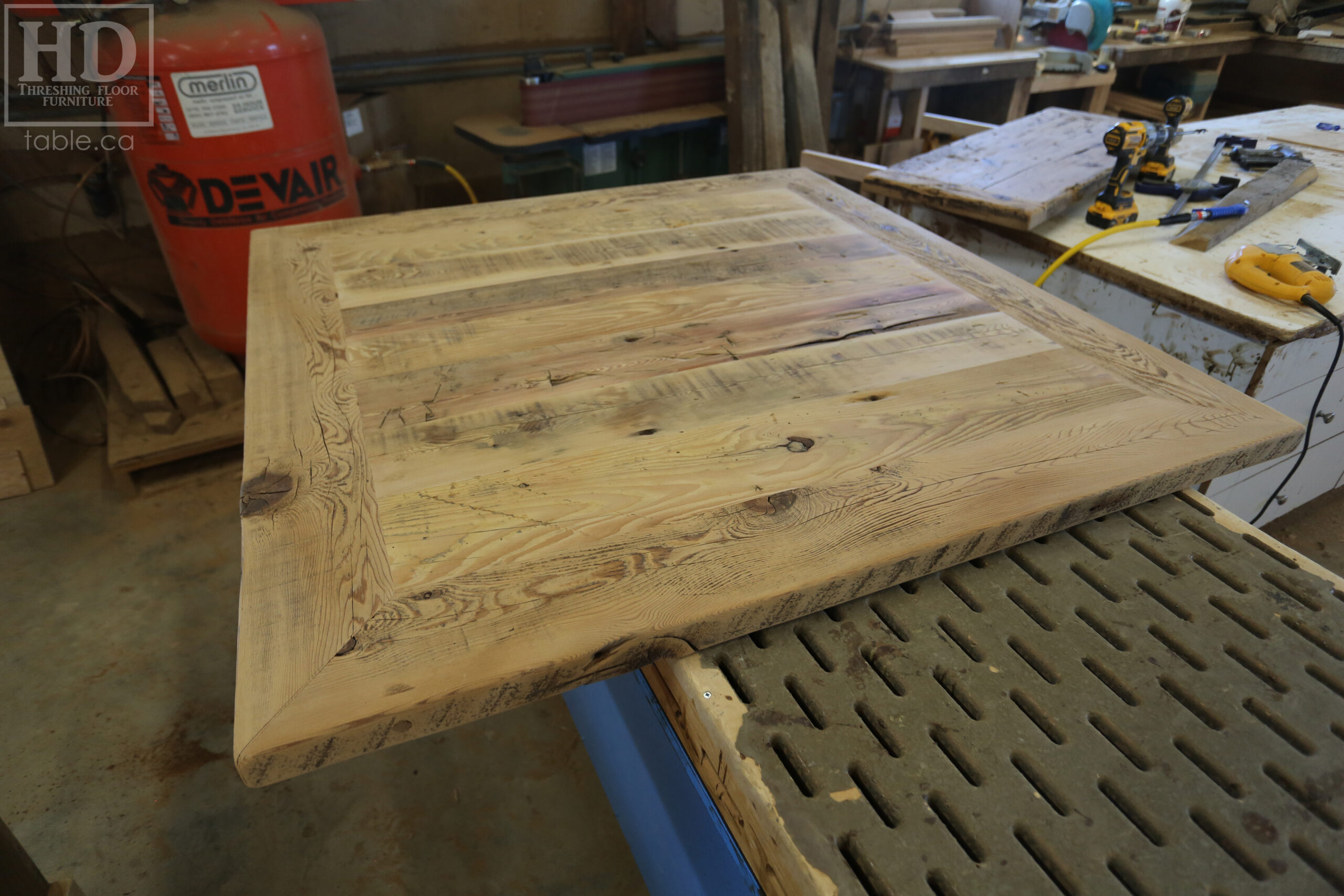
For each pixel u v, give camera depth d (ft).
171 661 5.67
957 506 2.57
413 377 3.18
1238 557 2.64
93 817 4.69
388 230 4.59
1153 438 2.94
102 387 8.32
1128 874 1.80
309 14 6.73
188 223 6.62
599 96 9.31
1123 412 3.08
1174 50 11.32
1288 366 4.38
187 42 5.84
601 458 2.74
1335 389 4.90
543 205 4.97
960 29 10.92
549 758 5.22
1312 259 4.75
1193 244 4.97
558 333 3.51
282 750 1.84
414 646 2.06
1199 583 2.55
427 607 2.18
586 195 5.13
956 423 2.97
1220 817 1.91
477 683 1.98
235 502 7.14
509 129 8.90
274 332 3.50
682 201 5.08
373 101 8.57
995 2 11.69
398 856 4.59
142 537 6.72
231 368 7.72
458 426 2.90
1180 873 1.80
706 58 9.86
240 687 1.96
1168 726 2.11
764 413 2.99
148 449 6.99
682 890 3.00
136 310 8.22
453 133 9.84
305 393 3.08
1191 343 4.55
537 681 2.06
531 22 9.65
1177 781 1.98
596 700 3.64
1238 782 1.99
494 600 2.20
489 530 2.43
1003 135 6.67
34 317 8.33
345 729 1.88
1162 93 12.64
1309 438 5.14
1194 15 12.30
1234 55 13.01
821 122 10.16
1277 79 13.64
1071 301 5.18
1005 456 2.80
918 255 4.37
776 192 5.25
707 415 2.98
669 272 4.09
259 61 6.09
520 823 4.81
